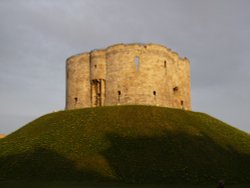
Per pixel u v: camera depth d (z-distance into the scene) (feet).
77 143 108.78
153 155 99.81
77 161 97.55
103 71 154.61
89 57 160.66
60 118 132.26
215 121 134.31
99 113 129.90
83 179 87.76
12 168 96.84
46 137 115.85
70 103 164.14
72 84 164.35
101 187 80.02
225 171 93.56
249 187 82.79
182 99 167.43
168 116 127.03
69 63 167.22
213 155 102.12
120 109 131.44
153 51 150.10
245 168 97.30
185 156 99.66
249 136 127.13
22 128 132.77
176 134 112.88
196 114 136.67
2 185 82.53
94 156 99.71
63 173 91.71
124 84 147.23
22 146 111.34
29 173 92.99
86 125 121.08
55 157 100.83
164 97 150.41
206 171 92.48
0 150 112.06
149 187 81.00
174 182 86.07
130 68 147.64
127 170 92.32
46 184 83.05
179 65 168.45
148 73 147.54
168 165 94.73
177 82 163.94
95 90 156.97
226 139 116.16
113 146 105.09
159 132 113.70
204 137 113.29
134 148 103.71
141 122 120.57
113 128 117.08
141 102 144.77
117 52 150.41
